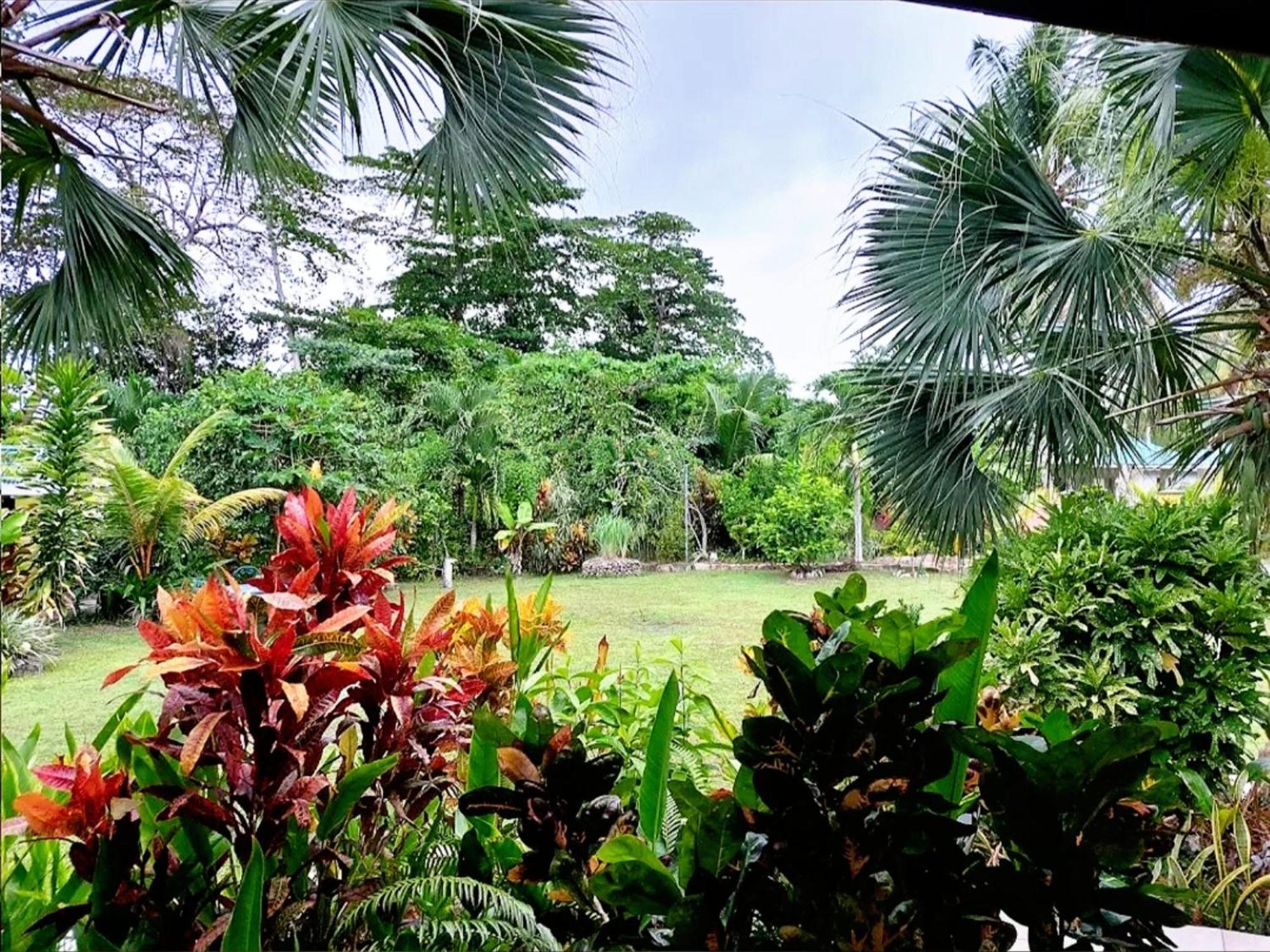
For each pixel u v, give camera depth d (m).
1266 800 1.82
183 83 1.54
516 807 0.90
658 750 1.01
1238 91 1.76
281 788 0.85
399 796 1.02
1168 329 2.14
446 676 1.24
